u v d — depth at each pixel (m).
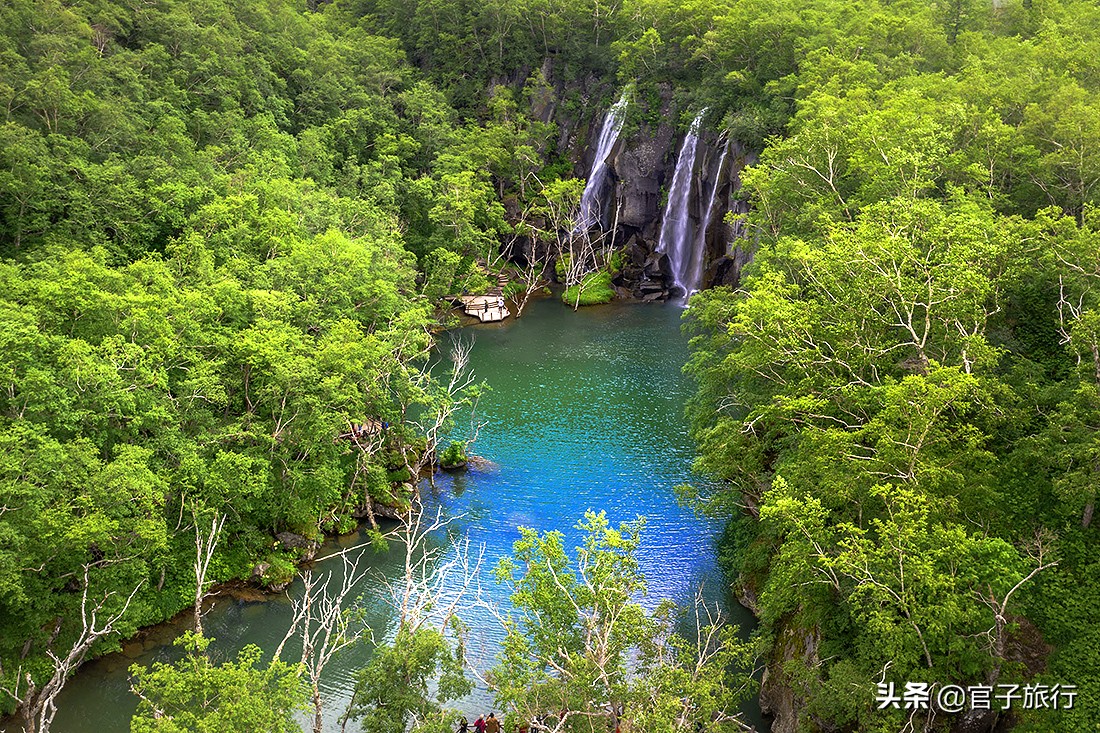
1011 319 51.16
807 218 60.66
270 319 61.97
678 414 76.81
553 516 60.62
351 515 61.09
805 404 40.78
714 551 55.88
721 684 36.69
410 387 65.56
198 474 50.16
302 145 100.25
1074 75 71.44
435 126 120.50
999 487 41.31
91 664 46.34
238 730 31.22
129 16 99.50
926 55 91.38
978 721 33.59
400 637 37.66
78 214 68.69
